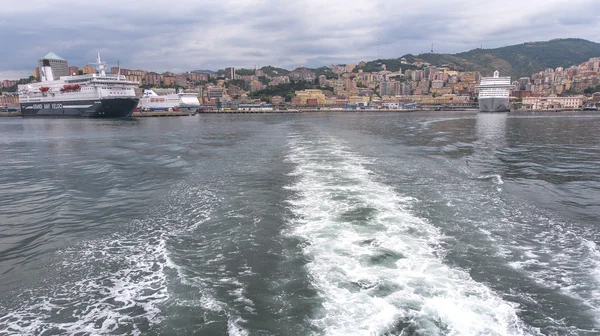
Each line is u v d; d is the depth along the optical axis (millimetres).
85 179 26828
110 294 10875
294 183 23531
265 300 10266
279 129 78250
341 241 13867
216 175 27062
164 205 19688
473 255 12797
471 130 70938
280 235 14695
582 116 138125
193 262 12766
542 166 30094
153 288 11125
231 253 13305
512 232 15078
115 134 66750
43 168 31719
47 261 13203
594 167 29609
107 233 15766
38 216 18453
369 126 86812
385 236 14305
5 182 26234
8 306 10383
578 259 12633
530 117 132875
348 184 22938
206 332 9055
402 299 10000
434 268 11758
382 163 31234
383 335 8586
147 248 14078
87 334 9102
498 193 21094
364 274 11367
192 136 61656
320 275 11383
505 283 10945
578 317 9375
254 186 23078
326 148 42188
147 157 37094
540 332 8789
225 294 10641
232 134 65438
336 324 9062
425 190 21594
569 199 20109
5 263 13211
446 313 9391
